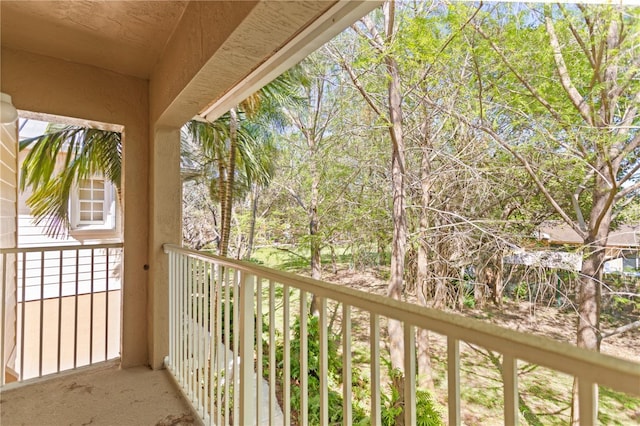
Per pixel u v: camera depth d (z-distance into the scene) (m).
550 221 3.84
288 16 1.19
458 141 4.52
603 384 0.46
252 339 1.43
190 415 1.92
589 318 3.38
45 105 2.22
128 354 2.52
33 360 3.91
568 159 3.53
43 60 2.23
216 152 4.84
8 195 2.71
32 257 4.09
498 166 4.15
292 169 6.52
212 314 1.72
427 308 0.71
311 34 1.46
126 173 2.55
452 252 4.52
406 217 4.91
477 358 3.86
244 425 1.41
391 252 5.22
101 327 4.43
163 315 2.51
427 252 4.71
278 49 1.65
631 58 3.04
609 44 3.14
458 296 4.45
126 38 2.08
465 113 4.38
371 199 5.42
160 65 2.30
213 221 6.96
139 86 2.61
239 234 6.76
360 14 1.28
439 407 3.65
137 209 2.60
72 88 2.33
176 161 2.60
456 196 4.55
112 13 1.82
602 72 3.22
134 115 2.58
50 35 2.02
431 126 4.80
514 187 4.05
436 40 4.03
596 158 3.43
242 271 1.44
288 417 1.17
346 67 4.95
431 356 4.54
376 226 5.44
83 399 2.07
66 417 1.89
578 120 3.43
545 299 3.75
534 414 3.22
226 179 4.96
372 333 0.83
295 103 5.88
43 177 3.90
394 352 4.13
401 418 3.40
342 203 5.75
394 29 4.45
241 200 6.27
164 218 2.53
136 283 2.58
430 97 4.66
